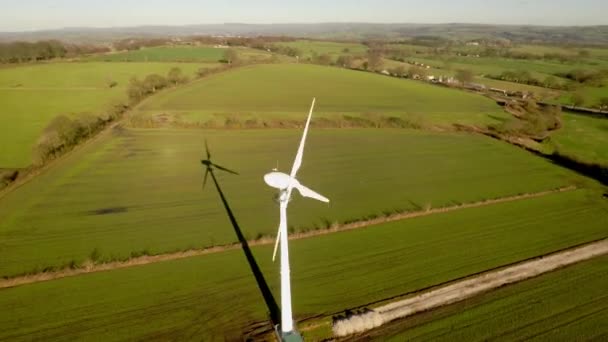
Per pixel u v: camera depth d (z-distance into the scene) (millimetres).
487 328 25281
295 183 22984
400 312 26641
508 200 45000
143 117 69625
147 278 29609
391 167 54750
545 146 68000
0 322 25016
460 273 31062
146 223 37656
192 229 36812
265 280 29672
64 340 23859
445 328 25250
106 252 32719
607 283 30031
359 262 32219
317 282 29609
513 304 27547
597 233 37781
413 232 37250
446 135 71125
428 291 28750
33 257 31750
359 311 26469
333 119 75625
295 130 69875
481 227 38531
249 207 41531
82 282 28938
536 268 31922
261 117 75000
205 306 26891
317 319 25719
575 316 26484
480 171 54125
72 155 53688
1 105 75938
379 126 74188
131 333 24484
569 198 45906
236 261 31984
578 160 58250
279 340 24031
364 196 45219
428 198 45031
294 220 39125
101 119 66562
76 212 39219
